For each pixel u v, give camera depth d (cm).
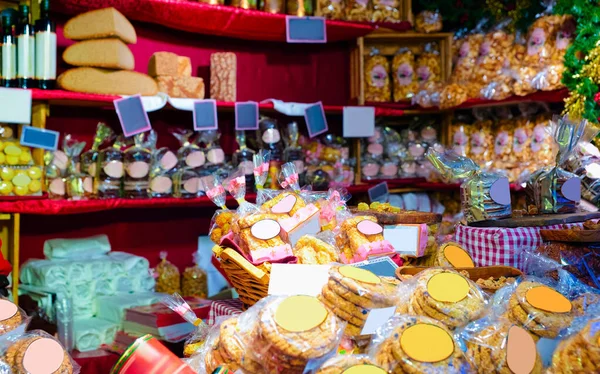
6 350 117
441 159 196
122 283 321
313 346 107
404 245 186
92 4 314
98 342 291
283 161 367
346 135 393
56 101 311
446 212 436
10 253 294
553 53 345
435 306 121
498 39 380
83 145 315
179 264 386
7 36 284
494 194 190
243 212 182
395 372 105
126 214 366
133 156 318
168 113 375
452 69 420
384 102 423
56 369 117
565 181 197
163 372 111
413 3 433
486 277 158
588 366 107
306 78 429
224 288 385
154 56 334
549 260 156
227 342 118
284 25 366
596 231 150
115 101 305
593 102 274
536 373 112
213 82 359
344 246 175
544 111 381
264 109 381
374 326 122
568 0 302
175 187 333
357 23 389
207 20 350
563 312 121
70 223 345
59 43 334
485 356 113
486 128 407
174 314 283
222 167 347
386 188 398
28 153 288
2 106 273
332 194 196
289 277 142
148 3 319
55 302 287
